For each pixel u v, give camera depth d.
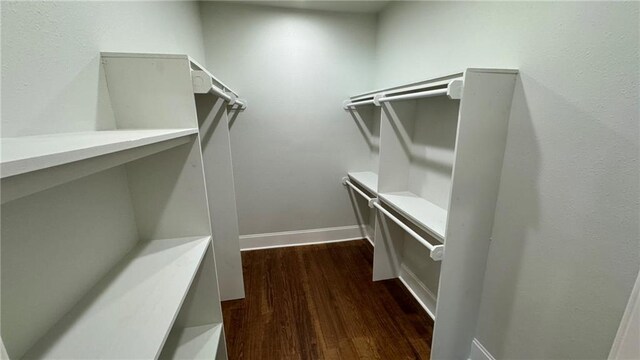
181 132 0.72
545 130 0.90
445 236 1.09
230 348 1.43
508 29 1.01
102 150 0.40
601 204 0.76
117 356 0.51
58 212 0.59
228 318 1.65
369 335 1.52
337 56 2.26
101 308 0.63
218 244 1.71
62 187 0.60
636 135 0.67
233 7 2.02
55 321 0.58
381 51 2.20
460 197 1.06
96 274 0.72
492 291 1.17
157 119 0.85
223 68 2.11
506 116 1.02
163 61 0.81
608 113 0.73
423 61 1.62
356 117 2.44
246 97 2.20
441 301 1.18
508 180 1.05
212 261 1.05
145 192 0.93
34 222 0.53
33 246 0.53
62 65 0.61
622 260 0.72
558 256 0.89
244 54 2.11
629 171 0.69
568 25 0.80
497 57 1.07
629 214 0.70
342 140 2.47
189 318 1.11
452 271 1.15
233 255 1.75
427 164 1.56
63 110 0.61
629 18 0.67
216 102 1.50
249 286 1.97
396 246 2.00
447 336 1.25
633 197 0.69
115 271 0.78
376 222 1.92
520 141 0.99
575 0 0.78
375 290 1.92
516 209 1.03
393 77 2.02
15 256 0.49
